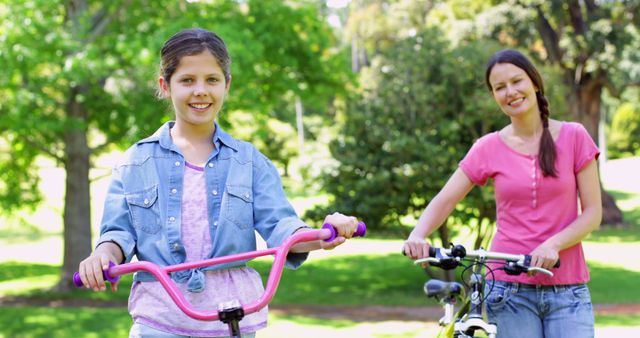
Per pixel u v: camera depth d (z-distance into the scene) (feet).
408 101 42.86
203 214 8.96
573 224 12.02
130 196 8.99
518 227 12.59
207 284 8.75
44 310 40.09
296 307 43.55
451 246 11.36
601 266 59.93
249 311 7.60
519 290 12.27
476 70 42.22
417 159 42.42
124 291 49.85
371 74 45.78
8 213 52.95
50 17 40.04
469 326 10.96
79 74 37.99
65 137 48.52
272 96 50.93
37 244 81.61
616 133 170.91
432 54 43.37
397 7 115.14
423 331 34.45
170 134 9.32
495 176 12.82
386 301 46.03
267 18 48.24
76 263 49.34
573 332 12.03
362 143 43.83
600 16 80.12
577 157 12.40
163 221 8.88
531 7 74.84
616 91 84.99
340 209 44.01
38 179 53.11
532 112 12.55
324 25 53.67
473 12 81.71
